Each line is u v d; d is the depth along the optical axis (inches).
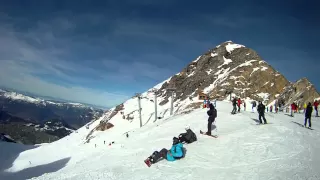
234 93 2783.0
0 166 2379.4
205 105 1489.9
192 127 925.8
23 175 2092.8
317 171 434.9
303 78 2132.1
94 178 484.4
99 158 681.6
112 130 3346.5
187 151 578.9
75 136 3969.0
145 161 529.0
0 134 4306.1
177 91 3806.6
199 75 3779.5
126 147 740.0
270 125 759.7
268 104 2516.0
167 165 512.4
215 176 438.9
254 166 473.1
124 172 500.1
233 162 501.7
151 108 3715.6
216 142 631.8
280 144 578.9
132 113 3695.9
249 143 595.5
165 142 753.0
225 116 1014.4
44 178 538.6
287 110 1688.0
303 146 570.6
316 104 1300.4
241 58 3624.5
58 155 2768.2
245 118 952.9
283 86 2854.3
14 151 3041.3
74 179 494.0
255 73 2984.7
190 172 462.0
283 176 417.4
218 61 3846.0
